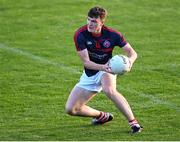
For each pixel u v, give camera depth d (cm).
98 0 4997
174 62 3656
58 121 2769
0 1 4975
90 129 2673
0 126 2694
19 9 4784
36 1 4975
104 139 2542
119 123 2747
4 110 2895
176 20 4541
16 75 3419
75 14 4666
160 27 4388
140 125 2700
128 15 4641
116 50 3894
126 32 4278
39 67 3566
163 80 3341
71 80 3350
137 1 4966
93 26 2539
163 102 3009
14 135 2584
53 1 4969
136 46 3978
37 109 2914
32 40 4100
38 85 3259
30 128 2673
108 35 2614
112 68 2536
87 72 2655
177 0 4991
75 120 2783
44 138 2553
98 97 3077
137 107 2944
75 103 2666
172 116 2820
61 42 4062
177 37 4162
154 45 3997
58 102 3011
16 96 3086
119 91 3172
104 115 2720
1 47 3941
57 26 4406
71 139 2545
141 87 3234
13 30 4319
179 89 3194
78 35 2603
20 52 3841
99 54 2638
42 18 4578
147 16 4622
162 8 4797
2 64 3612
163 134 2597
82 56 2602
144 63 3638
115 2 4941
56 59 3716
